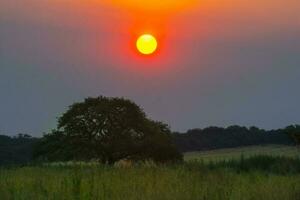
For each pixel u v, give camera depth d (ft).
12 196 84.23
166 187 90.07
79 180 88.02
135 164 132.57
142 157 507.71
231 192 93.25
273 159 236.84
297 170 204.33
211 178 108.58
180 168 117.70
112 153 507.71
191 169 122.72
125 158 511.40
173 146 525.75
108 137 513.86
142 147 508.12
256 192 94.58
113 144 504.43
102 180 96.63
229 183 104.27
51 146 513.86
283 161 229.86
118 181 96.89
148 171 111.55
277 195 93.97
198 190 89.92
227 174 123.65
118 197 82.99
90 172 106.73
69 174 106.93
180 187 90.12
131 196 83.76
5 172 120.47
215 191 91.04
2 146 504.84
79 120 524.93
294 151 297.12
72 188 86.17
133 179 99.09
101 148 504.02
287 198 93.30
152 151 511.40
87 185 88.12
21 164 145.38
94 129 518.78
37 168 131.44
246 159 237.04
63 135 522.88
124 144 504.02
